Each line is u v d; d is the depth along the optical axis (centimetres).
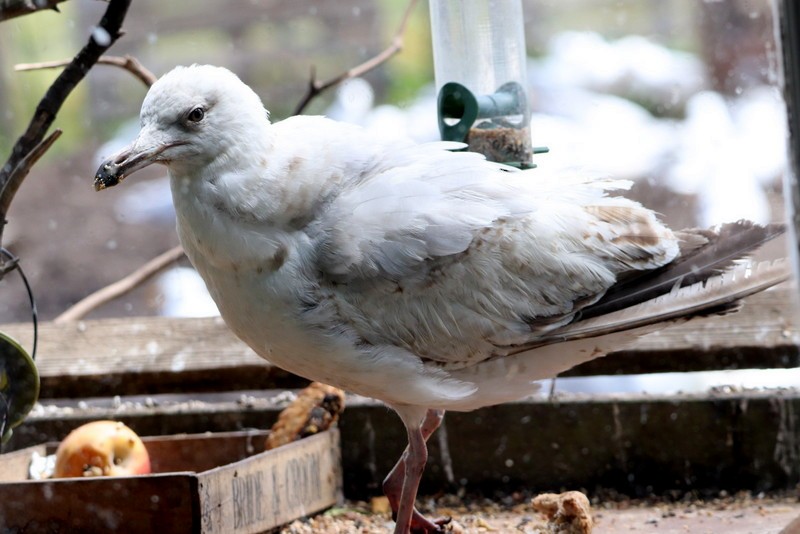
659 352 918
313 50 2533
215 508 730
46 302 2145
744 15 2164
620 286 756
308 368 745
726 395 896
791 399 883
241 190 697
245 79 2548
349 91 2433
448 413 911
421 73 2442
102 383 967
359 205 716
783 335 916
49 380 966
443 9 938
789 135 538
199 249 715
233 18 2583
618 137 2072
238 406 955
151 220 2323
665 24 2333
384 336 726
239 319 731
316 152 720
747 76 2161
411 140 768
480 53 934
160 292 2083
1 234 801
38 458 858
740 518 809
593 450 902
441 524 813
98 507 724
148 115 700
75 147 2503
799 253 542
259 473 779
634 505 872
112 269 2191
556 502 746
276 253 704
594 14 2369
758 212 1969
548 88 2169
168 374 962
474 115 920
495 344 743
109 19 784
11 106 2400
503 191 746
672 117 2161
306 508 838
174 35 2592
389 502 830
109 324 1040
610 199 781
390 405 767
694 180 2012
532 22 2400
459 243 725
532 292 738
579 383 1460
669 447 896
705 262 754
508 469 909
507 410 908
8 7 805
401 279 719
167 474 718
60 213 2309
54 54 2497
